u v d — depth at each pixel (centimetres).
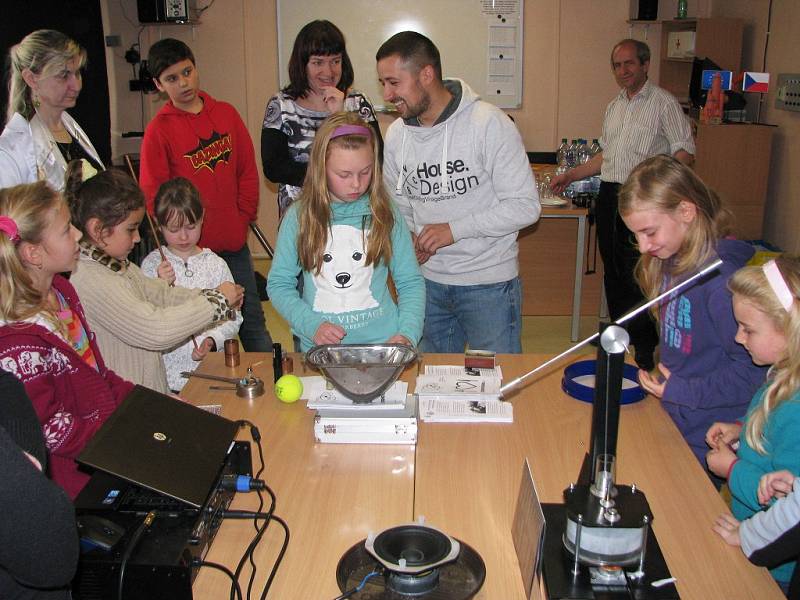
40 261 154
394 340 188
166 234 256
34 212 150
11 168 232
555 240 445
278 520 138
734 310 153
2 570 103
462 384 190
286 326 463
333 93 272
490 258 250
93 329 199
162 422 141
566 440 168
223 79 574
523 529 126
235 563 129
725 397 173
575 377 196
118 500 130
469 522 139
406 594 116
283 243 201
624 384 190
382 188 197
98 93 532
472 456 162
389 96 231
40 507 96
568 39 564
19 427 112
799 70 416
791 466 142
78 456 129
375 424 165
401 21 564
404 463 159
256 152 583
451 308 261
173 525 125
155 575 118
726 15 517
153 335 194
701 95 470
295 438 169
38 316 152
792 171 425
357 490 149
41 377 150
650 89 400
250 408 184
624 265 402
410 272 207
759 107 463
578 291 421
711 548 132
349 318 197
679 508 143
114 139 573
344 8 561
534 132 585
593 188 445
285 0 559
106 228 193
